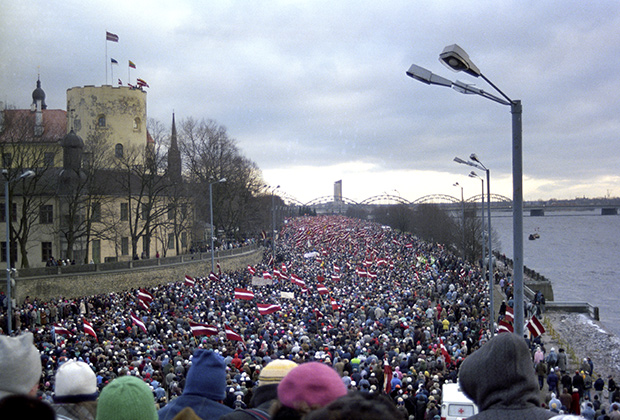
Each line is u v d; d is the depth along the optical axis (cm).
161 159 8644
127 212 8838
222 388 730
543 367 3478
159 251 9619
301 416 462
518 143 1689
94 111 9731
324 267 8094
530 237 19738
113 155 9625
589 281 12475
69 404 623
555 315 6825
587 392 3328
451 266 8812
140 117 10112
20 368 540
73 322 4297
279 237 14562
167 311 4759
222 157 10844
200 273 8225
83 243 8200
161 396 2472
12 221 7750
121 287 6906
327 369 491
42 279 6181
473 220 12388
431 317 4919
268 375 641
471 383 493
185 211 9169
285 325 4059
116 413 512
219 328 3906
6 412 384
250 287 6044
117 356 3134
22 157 7250
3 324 4688
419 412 2412
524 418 457
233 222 11569
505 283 7281
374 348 3344
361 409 344
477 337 4119
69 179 7925
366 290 5838
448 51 1484
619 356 4959
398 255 10412
